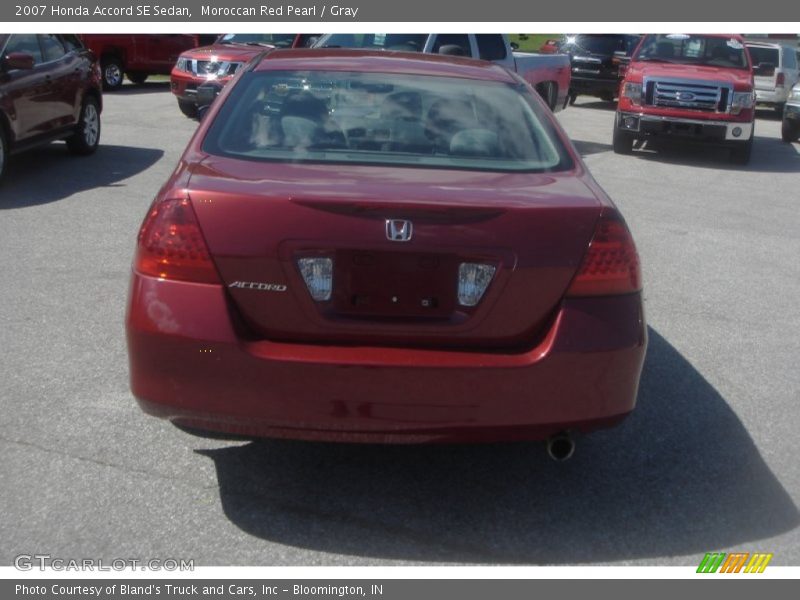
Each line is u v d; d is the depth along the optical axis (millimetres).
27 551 3727
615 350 3777
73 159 12484
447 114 4656
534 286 3744
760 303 7426
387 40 13883
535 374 3709
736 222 10633
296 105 4617
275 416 3684
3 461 4371
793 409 5352
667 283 7906
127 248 8117
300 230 3662
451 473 4469
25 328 6094
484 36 14375
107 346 5824
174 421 3814
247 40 18156
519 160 4434
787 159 16812
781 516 4195
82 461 4410
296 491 4250
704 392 5551
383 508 4141
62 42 12078
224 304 3660
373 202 3672
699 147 17688
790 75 25719
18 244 8156
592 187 4180
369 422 3691
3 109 10336
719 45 16250
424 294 3723
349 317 3709
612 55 24516
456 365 3662
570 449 3922
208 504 4102
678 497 4328
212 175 3932
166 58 22844
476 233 3707
